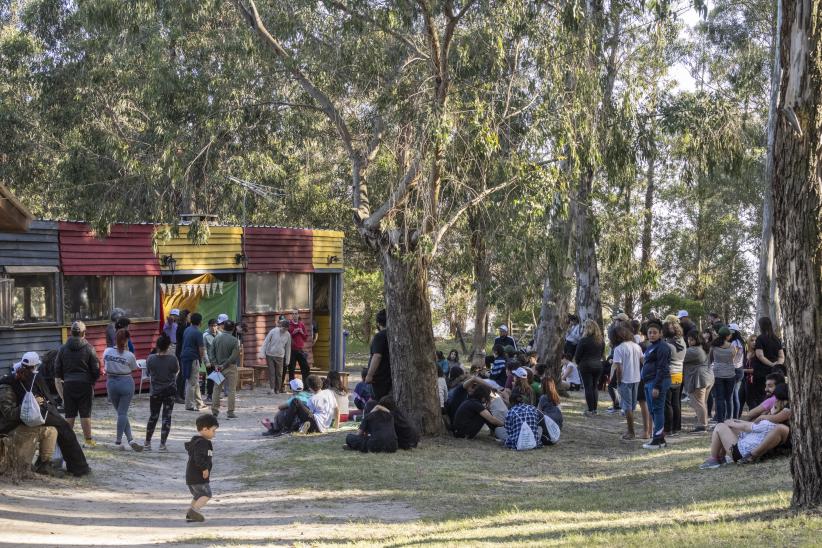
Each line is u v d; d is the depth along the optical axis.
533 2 15.24
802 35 7.61
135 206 29.09
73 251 20.52
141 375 21.53
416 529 8.85
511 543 7.49
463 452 14.39
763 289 26.42
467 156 14.98
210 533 8.69
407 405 15.41
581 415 18.89
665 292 47.91
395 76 16.72
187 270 23.36
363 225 15.78
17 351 19.17
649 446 14.53
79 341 13.83
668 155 22.25
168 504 10.63
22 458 11.16
